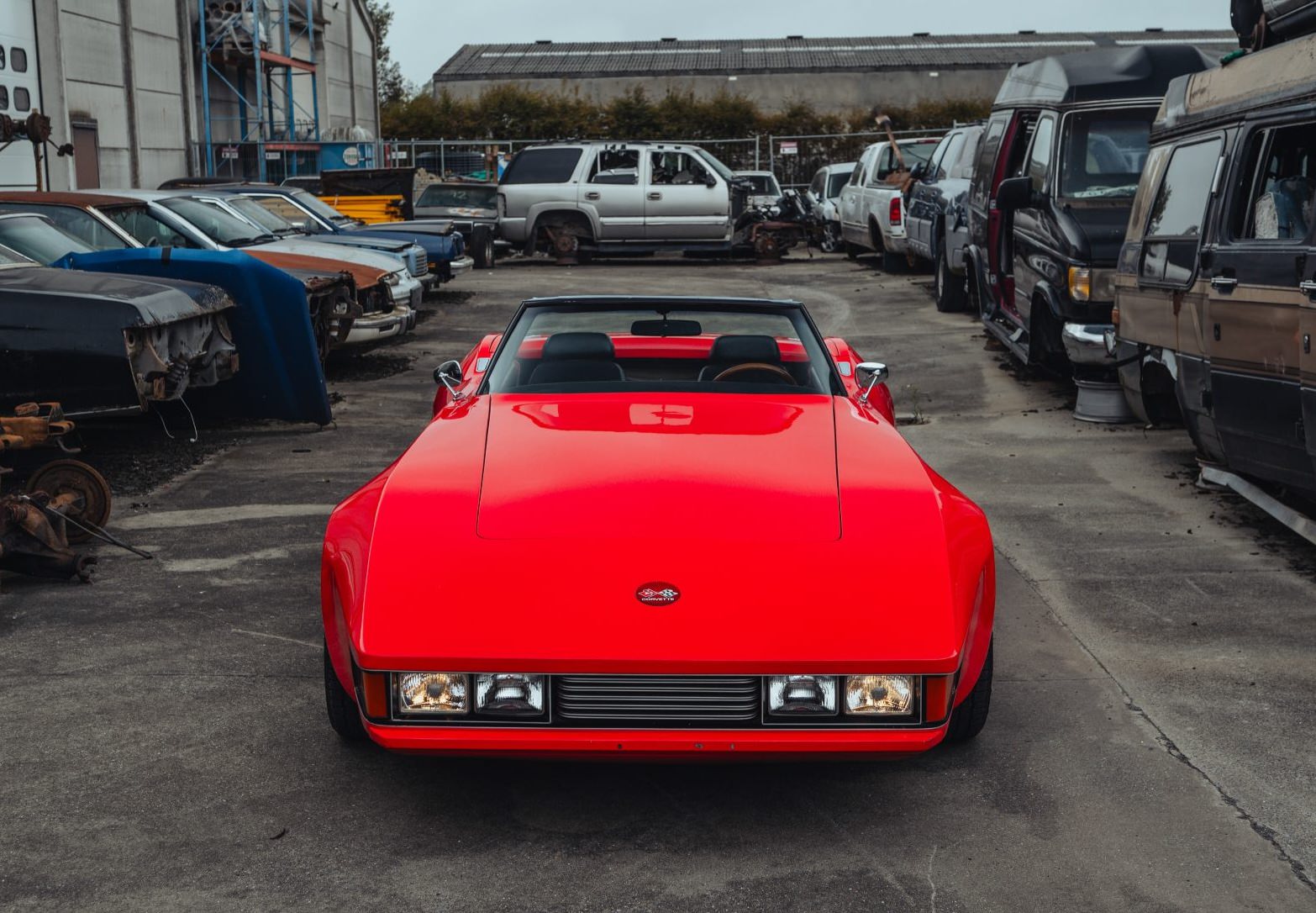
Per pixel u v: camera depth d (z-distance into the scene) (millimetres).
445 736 3246
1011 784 3760
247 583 5613
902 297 17828
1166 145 7188
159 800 3613
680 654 3193
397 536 3520
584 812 3588
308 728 4117
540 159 24125
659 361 5152
